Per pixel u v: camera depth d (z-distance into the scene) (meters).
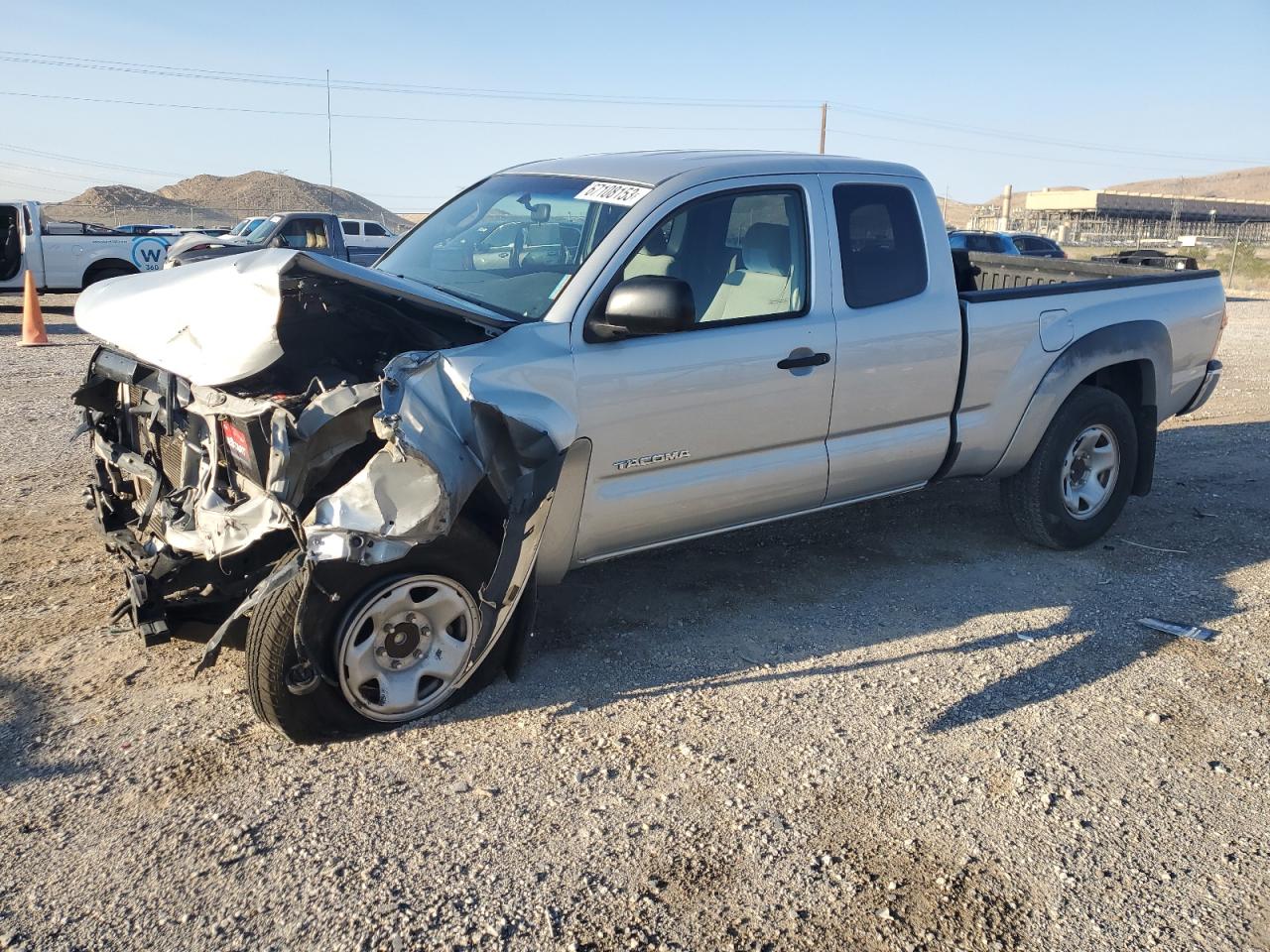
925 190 4.82
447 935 2.63
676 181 4.11
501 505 3.61
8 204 17.12
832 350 4.36
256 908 2.71
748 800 3.24
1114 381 5.83
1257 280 36.12
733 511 4.34
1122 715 3.83
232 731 3.56
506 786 3.28
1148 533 5.94
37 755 3.38
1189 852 3.05
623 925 2.69
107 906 2.70
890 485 4.88
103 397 4.72
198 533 3.54
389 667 3.54
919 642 4.42
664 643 4.34
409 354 3.38
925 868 2.95
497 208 4.65
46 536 5.36
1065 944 2.67
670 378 3.91
